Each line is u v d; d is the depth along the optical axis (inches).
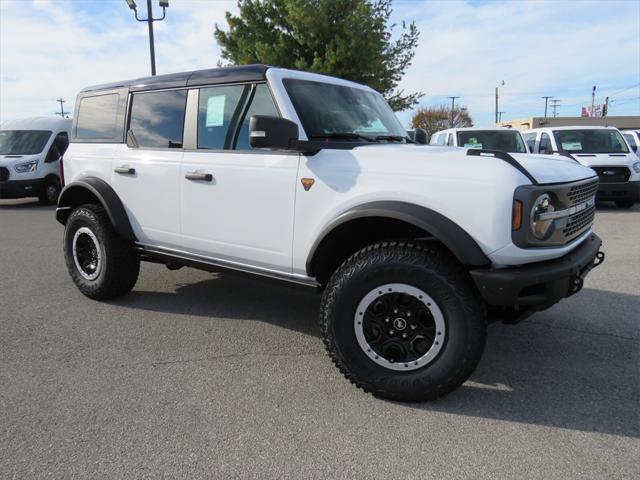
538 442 105.8
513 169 112.8
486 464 98.7
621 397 124.3
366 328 123.0
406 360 120.5
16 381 132.0
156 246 177.0
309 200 133.6
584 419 114.6
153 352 151.0
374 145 142.3
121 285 191.9
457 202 113.6
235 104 151.3
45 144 558.9
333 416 116.0
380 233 134.5
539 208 112.7
